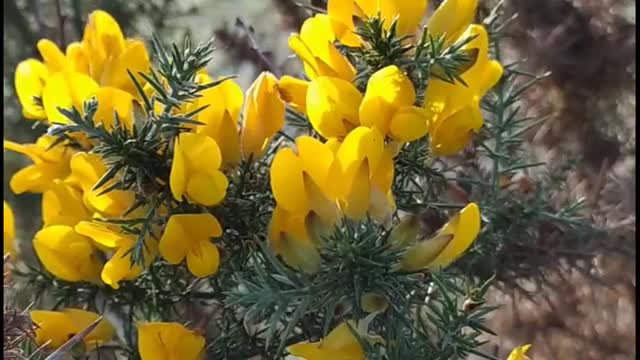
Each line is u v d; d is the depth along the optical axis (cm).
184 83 22
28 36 45
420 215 24
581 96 40
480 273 34
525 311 41
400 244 22
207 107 23
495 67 24
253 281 23
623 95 40
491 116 34
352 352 22
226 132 24
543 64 40
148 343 24
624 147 40
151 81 23
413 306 25
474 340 23
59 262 26
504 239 33
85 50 27
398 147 23
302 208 22
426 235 30
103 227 24
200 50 23
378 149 22
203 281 27
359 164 22
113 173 22
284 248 22
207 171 23
